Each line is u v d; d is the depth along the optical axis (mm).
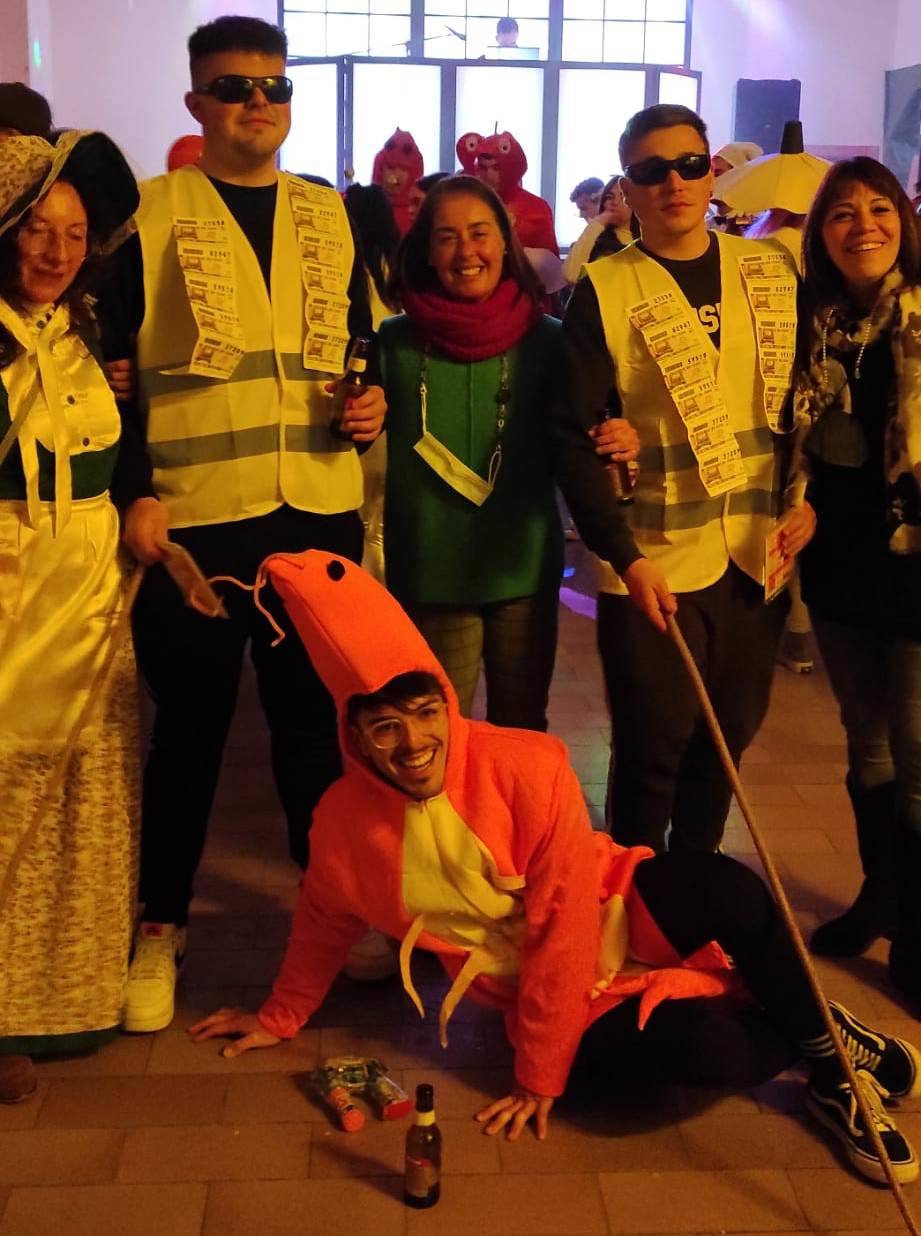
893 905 2529
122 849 2209
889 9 9133
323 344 2326
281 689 2514
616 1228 1863
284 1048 2281
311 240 2332
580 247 4824
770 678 2502
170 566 2117
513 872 2004
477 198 2352
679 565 2340
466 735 2043
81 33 8547
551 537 2525
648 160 2236
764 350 2309
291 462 2320
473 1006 2412
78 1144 2025
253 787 3416
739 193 3615
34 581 2074
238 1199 1912
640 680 2381
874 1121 1977
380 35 9086
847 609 2363
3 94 2738
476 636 2553
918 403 2170
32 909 2162
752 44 9297
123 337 2287
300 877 2908
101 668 2100
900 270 2240
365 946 2461
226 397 2281
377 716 1926
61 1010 2199
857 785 2541
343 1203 1904
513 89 8836
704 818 2631
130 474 2225
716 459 2275
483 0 9109
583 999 2014
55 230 1965
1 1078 2121
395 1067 2229
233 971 2520
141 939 2408
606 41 9227
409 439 2461
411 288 2439
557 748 2010
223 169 2311
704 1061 1965
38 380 2043
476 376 2422
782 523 2336
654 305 2275
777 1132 2074
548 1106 2064
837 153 9219
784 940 2016
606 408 2307
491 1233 1851
